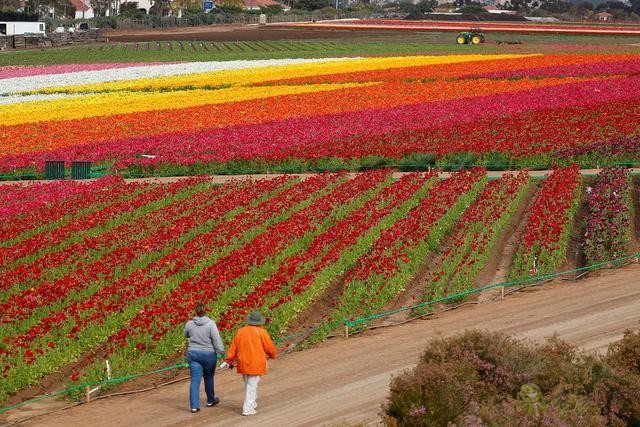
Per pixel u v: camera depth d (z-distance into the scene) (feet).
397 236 130.52
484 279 123.75
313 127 239.09
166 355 92.58
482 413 62.90
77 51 495.82
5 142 234.38
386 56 419.95
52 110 285.02
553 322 97.25
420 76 331.16
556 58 380.37
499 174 189.67
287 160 200.75
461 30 606.55
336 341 98.63
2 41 542.16
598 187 164.25
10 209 159.94
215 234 135.33
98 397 83.56
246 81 336.70
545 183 165.89
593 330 92.58
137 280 111.55
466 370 68.44
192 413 75.41
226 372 90.43
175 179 194.59
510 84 309.01
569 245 139.64
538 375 70.49
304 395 78.18
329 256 118.73
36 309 102.78
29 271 118.42
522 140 207.10
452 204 153.38
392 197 158.30
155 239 134.41
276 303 101.35
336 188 167.94
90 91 328.70
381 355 89.76
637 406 68.85
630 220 149.89
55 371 90.07
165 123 256.52
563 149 196.65
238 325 95.91
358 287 111.86
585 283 117.80
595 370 72.28
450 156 196.34
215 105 284.82
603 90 280.31
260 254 120.37
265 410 74.95
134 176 200.75
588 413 66.85
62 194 171.63
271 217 148.05
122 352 91.71
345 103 281.54
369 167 197.98
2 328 96.07
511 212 154.61
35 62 437.17
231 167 201.26
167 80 344.28
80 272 115.55
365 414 71.46
